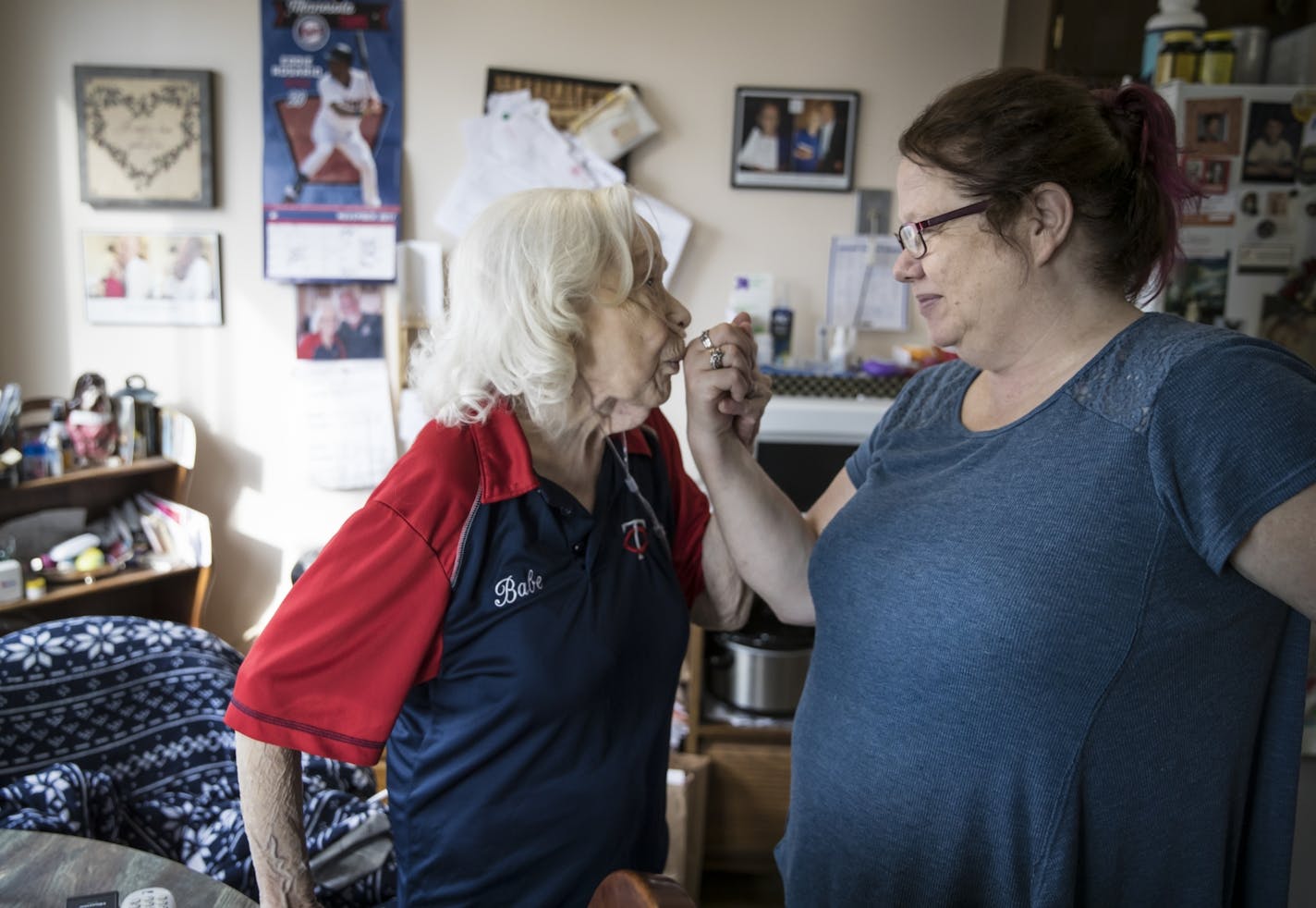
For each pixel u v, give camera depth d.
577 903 1.09
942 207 0.93
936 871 0.97
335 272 2.68
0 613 2.46
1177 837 0.91
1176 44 1.97
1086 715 0.88
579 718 1.05
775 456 2.37
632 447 1.20
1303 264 1.83
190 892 1.14
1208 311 1.86
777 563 1.21
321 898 1.57
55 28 2.58
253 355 2.73
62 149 2.63
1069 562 0.87
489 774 1.04
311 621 0.95
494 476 1.01
